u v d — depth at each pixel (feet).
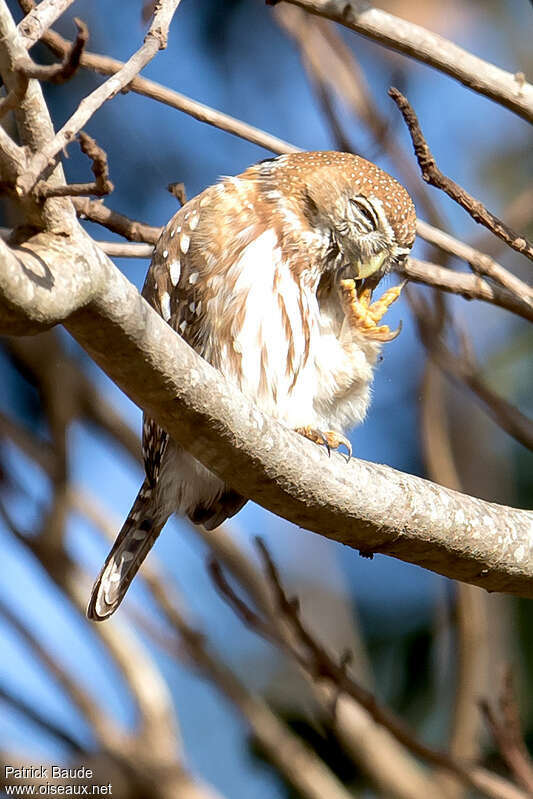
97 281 17.94
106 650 38.52
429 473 35.96
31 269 17.15
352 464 22.61
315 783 38.29
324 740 41.70
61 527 38.24
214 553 39.81
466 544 23.44
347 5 26.18
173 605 37.55
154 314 19.08
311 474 21.94
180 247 28.81
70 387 39.24
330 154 30.66
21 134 17.63
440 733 40.86
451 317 32.30
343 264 29.84
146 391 19.95
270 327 28.02
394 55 45.27
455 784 37.42
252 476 21.72
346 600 42.32
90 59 27.27
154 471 29.17
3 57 16.24
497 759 37.09
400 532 22.99
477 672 36.14
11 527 38.27
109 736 37.83
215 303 28.19
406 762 38.29
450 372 32.42
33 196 17.47
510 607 41.27
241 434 20.94
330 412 29.55
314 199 29.55
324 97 31.35
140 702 38.04
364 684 40.34
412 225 30.17
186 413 20.42
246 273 28.19
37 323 17.33
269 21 46.65
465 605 36.14
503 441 43.68
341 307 29.78
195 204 29.40
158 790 37.22
